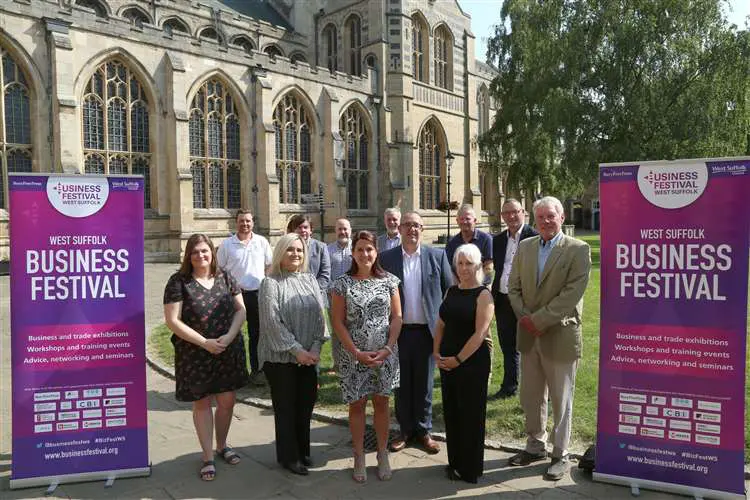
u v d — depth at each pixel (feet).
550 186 91.61
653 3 74.90
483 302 14.94
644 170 14.65
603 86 78.64
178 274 15.75
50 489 14.58
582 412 19.52
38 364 15.08
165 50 76.79
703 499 13.92
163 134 77.51
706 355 14.14
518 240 21.59
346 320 15.55
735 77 72.18
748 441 16.79
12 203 14.83
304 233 23.91
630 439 14.89
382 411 15.40
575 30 77.66
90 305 15.46
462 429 14.87
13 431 14.89
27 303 14.98
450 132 128.16
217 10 107.34
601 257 15.30
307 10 124.57
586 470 15.64
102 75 71.15
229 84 84.99
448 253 22.57
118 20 71.46
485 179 143.95
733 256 13.82
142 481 15.26
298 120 97.09
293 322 15.61
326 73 100.12
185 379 15.37
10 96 63.87
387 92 111.96
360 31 115.96
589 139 77.51
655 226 14.61
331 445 17.79
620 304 15.08
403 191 112.68
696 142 72.59
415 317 17.72
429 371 17.69
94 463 15.39
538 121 82.84
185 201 77.51
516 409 19.93
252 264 24.27
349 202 106.93
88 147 70.23
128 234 15.79
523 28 84.53
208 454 15.55
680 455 14.34
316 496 14.23
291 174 96.99
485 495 14.19
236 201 88.38
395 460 16.52
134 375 15.78
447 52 128.57
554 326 15.43
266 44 116.78
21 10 63.16
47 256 15.12
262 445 17.76
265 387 23.89
